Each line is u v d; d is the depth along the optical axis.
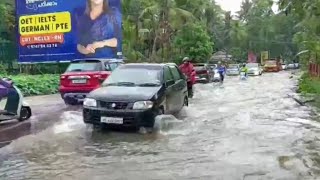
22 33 22.75
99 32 21.36
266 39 89.12
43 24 22.17
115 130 9.80
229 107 14.52
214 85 29.38
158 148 7.95
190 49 46.97
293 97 17.83
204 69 32.78
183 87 12.73
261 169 6.48
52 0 21.92
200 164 6.79
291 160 7.02
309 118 11.77
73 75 14.68
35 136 9.19
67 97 14.86
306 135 9.20
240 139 8.75
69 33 21.70
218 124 10.69
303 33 31.06
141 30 39.59
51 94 20.89
